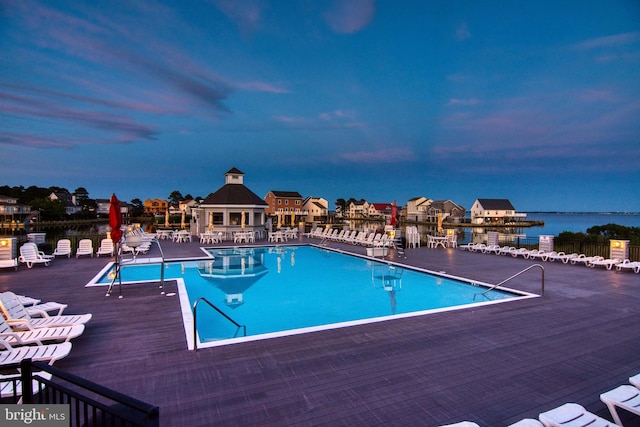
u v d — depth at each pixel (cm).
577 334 604
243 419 351
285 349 531
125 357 503
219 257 1767
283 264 1586
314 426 340
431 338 580
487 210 9644
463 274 1200
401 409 371
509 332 611
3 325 520
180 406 375
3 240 1235
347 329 621
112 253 1596
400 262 1472
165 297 852
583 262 1398
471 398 395
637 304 796
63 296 859
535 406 380
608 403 339
